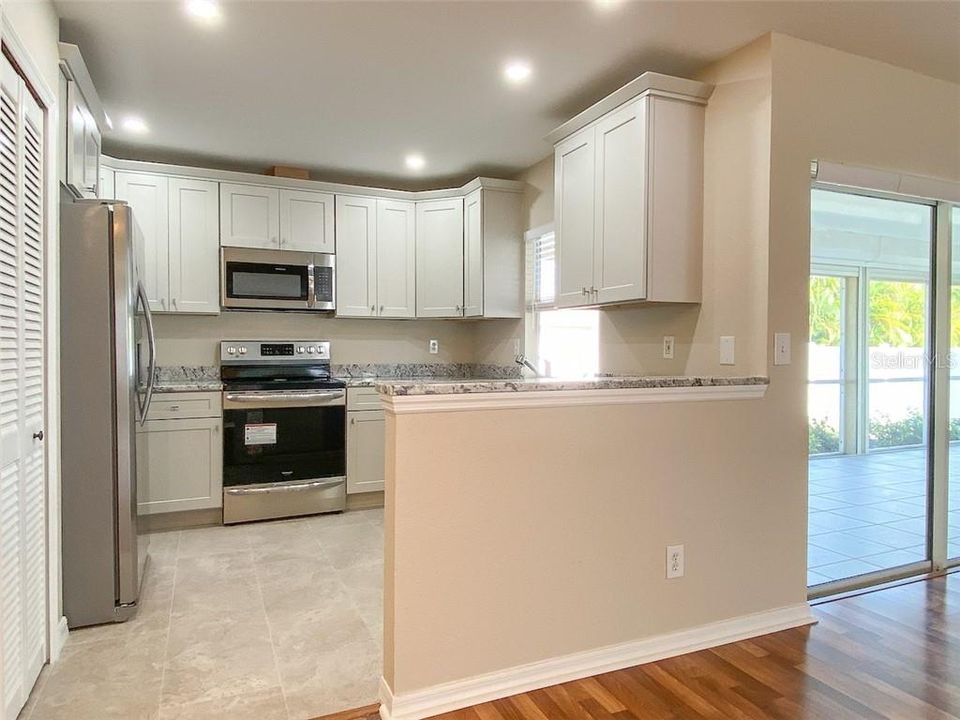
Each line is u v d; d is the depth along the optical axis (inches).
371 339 196.2
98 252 99.0
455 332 207.0
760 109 99.9
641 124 105.6
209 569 126.3
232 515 159.0
